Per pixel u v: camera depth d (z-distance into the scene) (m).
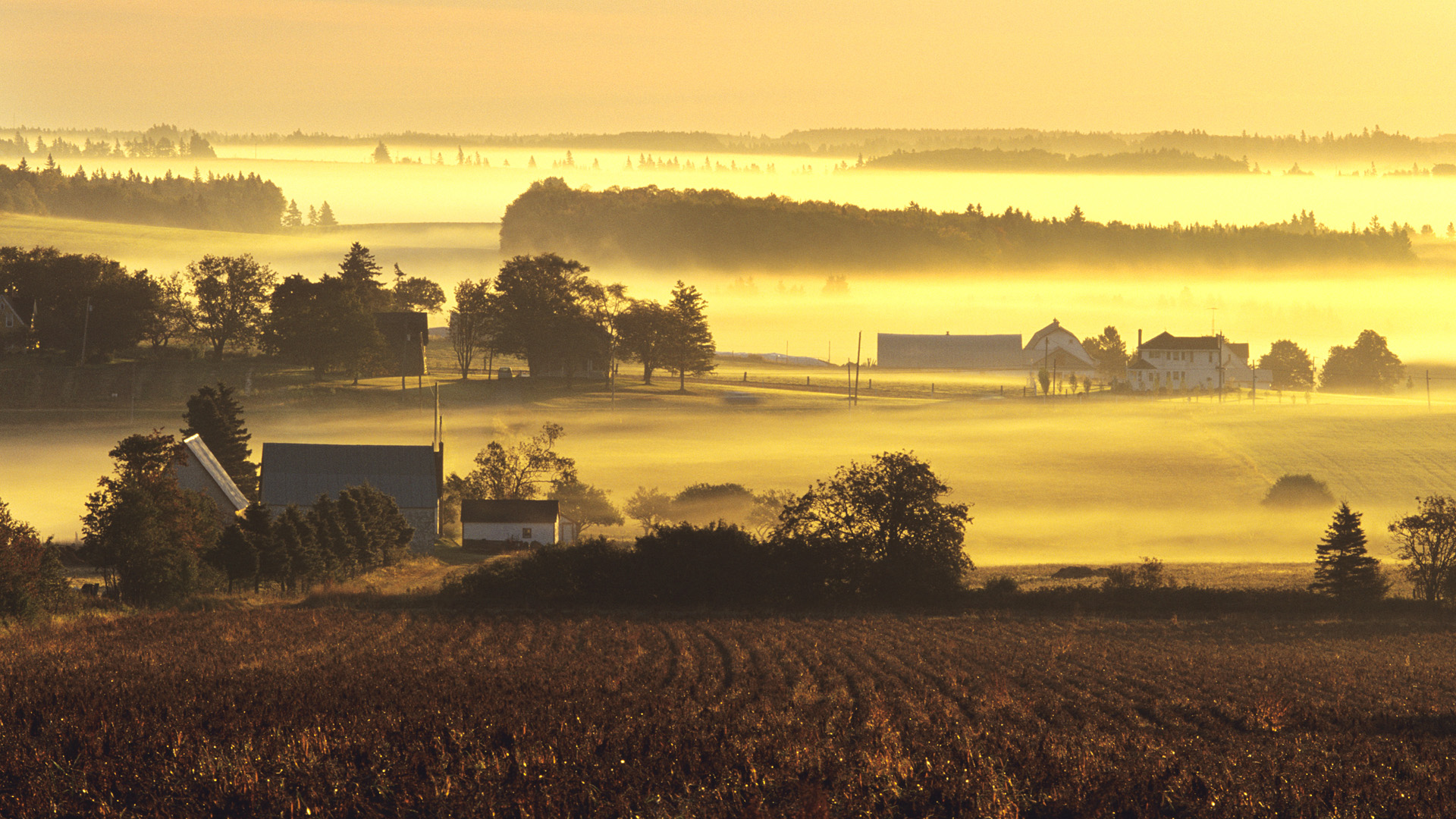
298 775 79.31
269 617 177.88
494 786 78.00
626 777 81.25
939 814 77.00
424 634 165.38
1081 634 182.00
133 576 192.12
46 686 113.75
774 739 94.94
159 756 84.00
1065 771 86.81
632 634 171.62
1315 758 98.25
